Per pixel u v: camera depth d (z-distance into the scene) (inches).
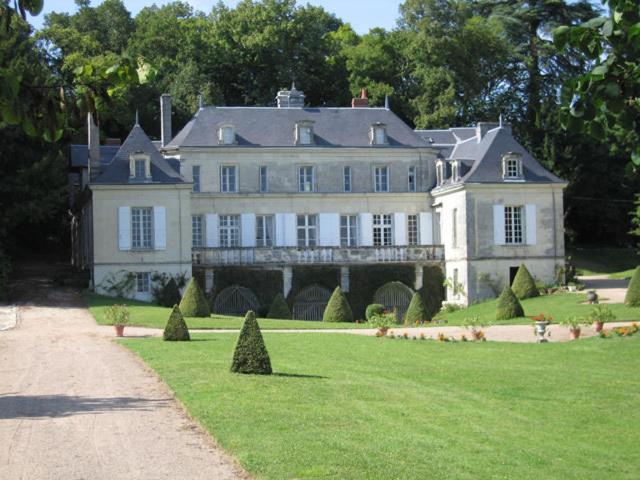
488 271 1962.4
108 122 2687.0
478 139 2145.7
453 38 2851.9
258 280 1967.3
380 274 2026.3
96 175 1978.3
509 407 712.4
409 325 1542.8
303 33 2925.7
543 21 2915.8
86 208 2081.7
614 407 721.0
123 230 1883.6
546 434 612.7
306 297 2021.4
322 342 1140.5
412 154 2148.1
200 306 1595.7
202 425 567.5
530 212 1990.7
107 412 622.8
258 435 534.3
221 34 2920.8
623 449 576.1
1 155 1953.7
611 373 894.4
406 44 2987.2
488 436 585.9
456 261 2004.2
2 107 289.6
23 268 2287.2
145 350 1009.5
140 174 1902.1
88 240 2025.1
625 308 1523.1
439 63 2874.0
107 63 311.9
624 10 258.4
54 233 2751.0
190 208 1931.6
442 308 1985.7
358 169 2126.0
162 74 2869.1
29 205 1937.7
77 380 787.4
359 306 2009.1
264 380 756.6
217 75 2930.6
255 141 2086.6
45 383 773.9
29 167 1972.2
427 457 498.9
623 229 2792.8
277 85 2901.1
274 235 2082.9
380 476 444.8
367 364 938.1
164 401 668.1
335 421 592.7
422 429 590.6
